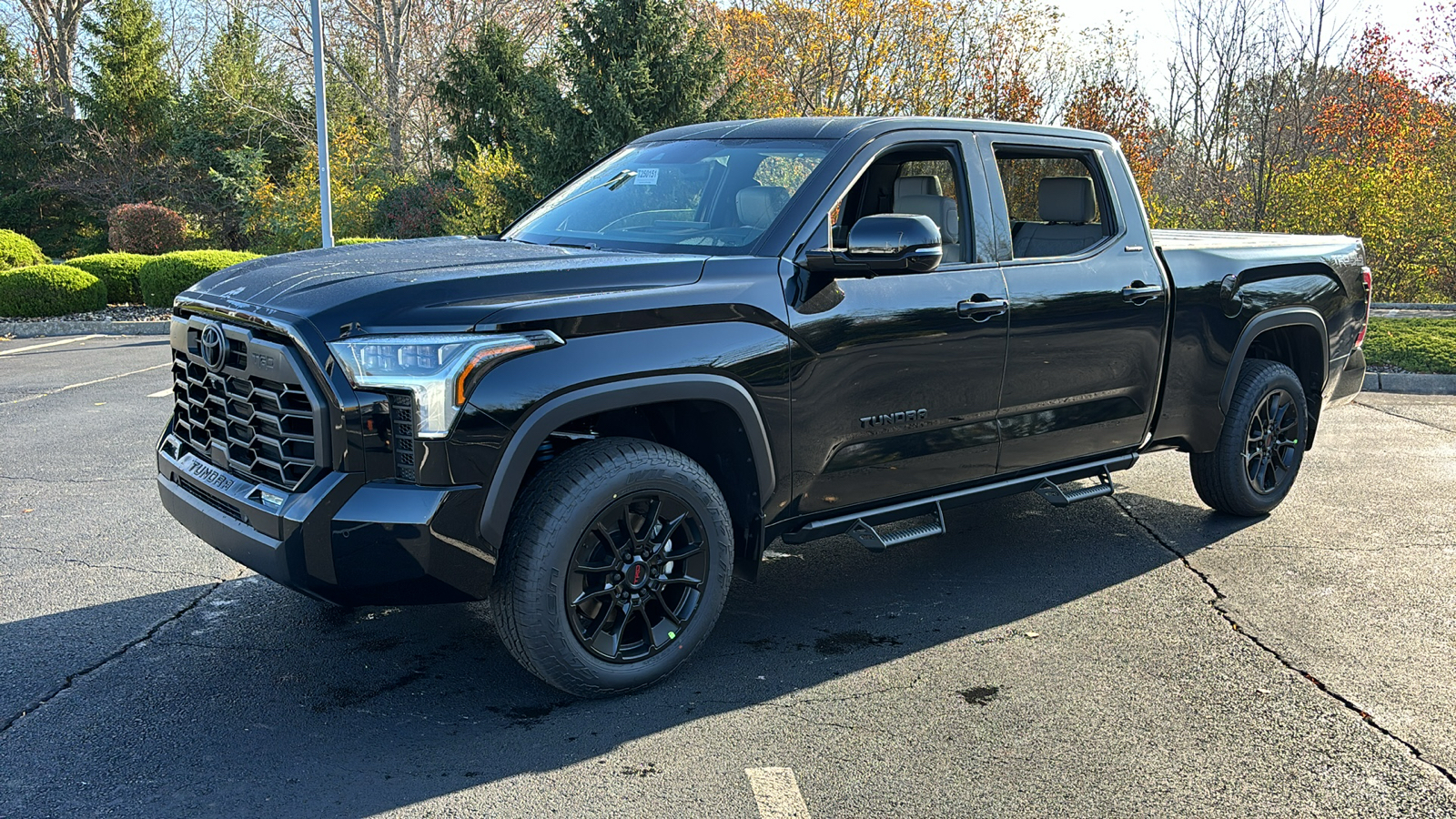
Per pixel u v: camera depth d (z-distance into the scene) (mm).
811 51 23859
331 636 4066
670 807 2914
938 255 3674
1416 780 3098
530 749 3227
